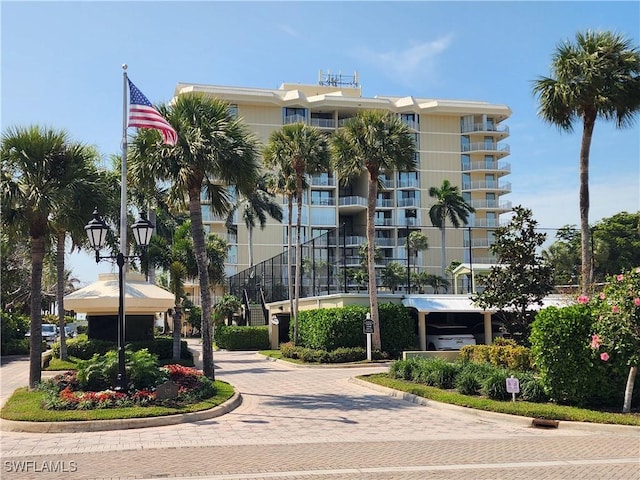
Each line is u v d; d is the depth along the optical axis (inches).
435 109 2970.0
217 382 679.7
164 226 1547.7
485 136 3041.3
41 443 397.4
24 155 604.7
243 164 667.4
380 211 2891.2
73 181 638.5
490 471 323.6
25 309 2261.3
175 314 1055.0
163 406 508.7
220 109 679.1
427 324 1232.8
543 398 555.5
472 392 601.3
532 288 837.2
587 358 527.8
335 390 702.5
